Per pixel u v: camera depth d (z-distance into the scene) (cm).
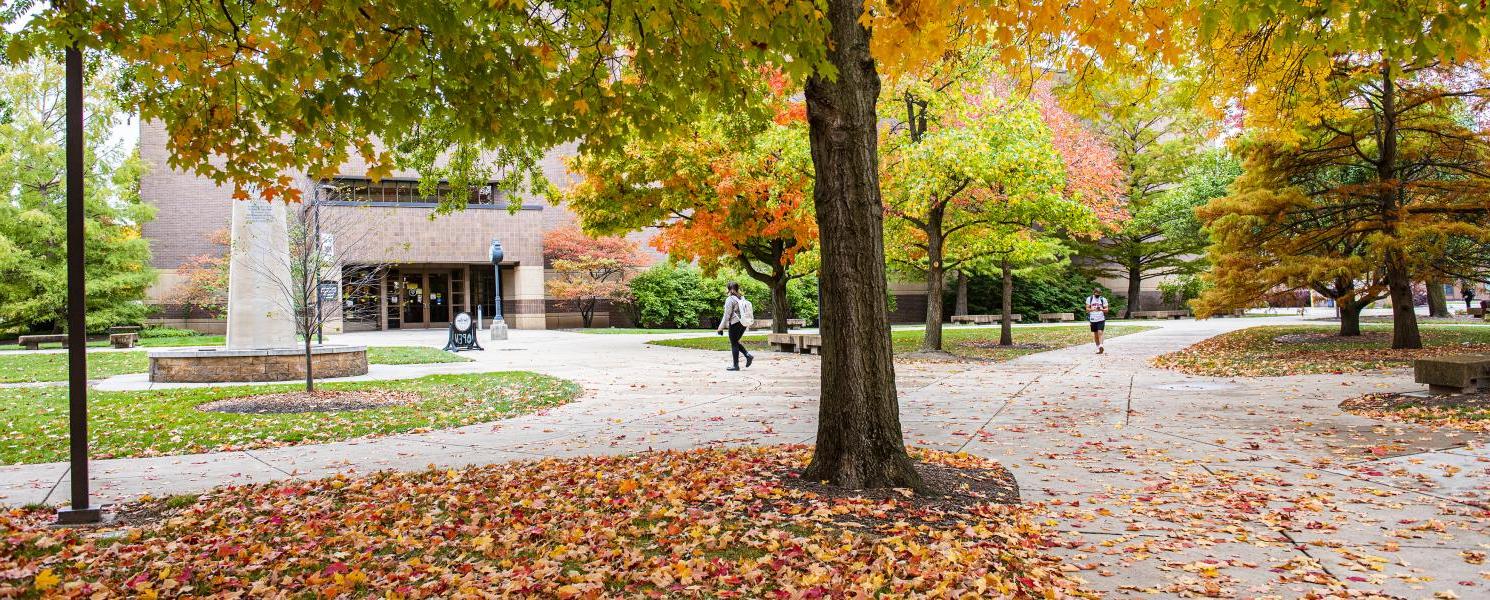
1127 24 557
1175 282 4778
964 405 1039
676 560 423
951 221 2072
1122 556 438
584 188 2067
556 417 973
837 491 547
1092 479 617
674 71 577
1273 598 376
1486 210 1519
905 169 1733
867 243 556
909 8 491
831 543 448
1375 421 850
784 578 396
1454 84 1559
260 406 1054
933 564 409
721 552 439
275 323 1446
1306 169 1722
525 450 763
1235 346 1930
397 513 530
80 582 391
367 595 388
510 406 1062
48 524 513
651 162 1883
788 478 589
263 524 506
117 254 2962
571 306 4041
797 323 3903
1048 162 1752
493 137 648
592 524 488
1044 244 2195
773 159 1862
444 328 3916
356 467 693
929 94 1748
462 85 600
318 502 563
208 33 549
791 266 2442
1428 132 1593
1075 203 1855
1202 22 517
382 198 3688
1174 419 901
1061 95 762
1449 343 1736
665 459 689
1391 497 548
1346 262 1552
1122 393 1152
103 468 690
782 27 465
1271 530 483
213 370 1350
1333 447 723
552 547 454
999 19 504
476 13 547
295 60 516
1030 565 418
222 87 598
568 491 579
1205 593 382
